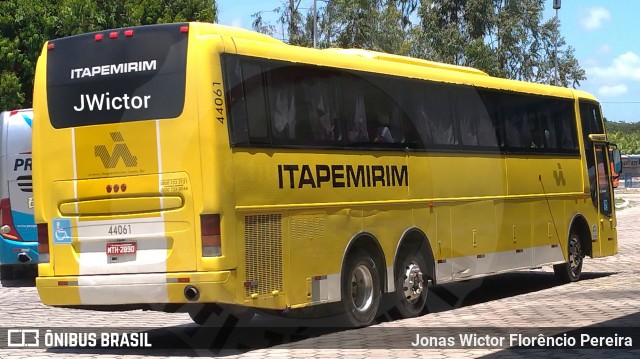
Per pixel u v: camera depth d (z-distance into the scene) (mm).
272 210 11992
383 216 14023
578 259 20141
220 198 11297
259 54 12094
